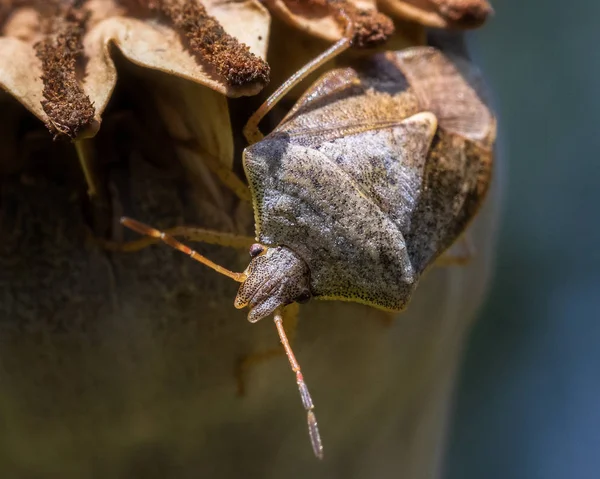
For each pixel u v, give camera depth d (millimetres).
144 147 72
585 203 167
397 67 74
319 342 74
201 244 73
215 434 74
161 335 72
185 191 73
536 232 169
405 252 73
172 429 73
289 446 75
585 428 162
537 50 165
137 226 71
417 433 80
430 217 74
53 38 69
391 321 75
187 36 69
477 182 75
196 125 72
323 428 76
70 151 72
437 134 74
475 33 79
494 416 167
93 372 72
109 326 72
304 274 72
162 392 73
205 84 68
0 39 69
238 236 72
